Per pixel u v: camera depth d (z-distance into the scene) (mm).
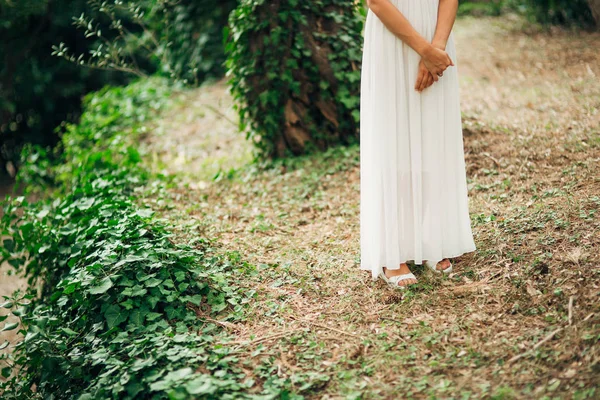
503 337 2547
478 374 2363
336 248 3662
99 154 5145
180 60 8906
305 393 2412
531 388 2234
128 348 2748
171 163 6168
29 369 3146
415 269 3178
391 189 2885
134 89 8148
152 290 3055
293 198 4621
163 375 2535
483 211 3619
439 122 2861
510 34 8523
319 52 5090
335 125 5316
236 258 3557
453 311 2787
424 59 2727
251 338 2801
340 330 2807
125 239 3404
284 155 5359
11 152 9359
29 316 3520
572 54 6883
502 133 4758
